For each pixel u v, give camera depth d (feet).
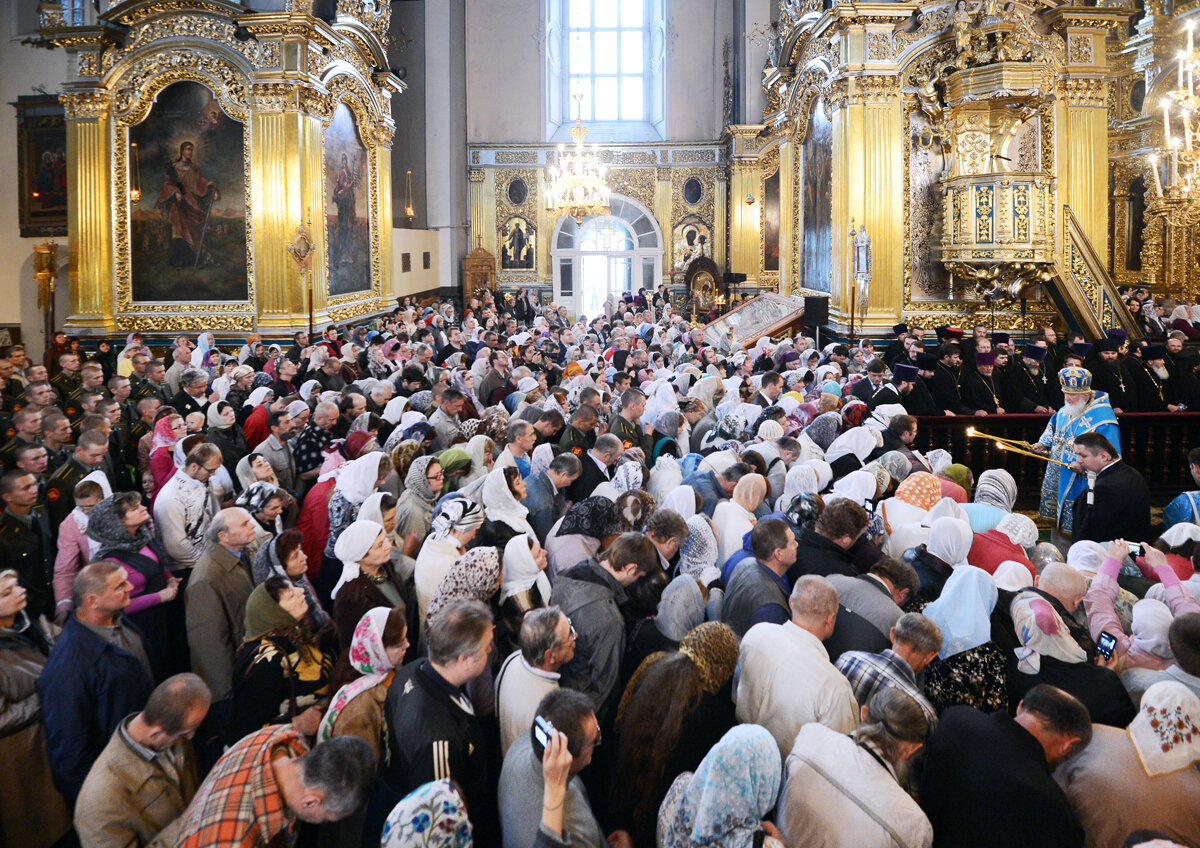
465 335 59.57
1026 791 10.59
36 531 19.26
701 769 10.41
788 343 47.96
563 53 110.42
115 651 14.01
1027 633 13.35
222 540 16.65
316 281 57.93
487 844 12.53
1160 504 35.06
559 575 14.87
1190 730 10.95
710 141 106.52
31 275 66.03
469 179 106.42
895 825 10.36
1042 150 54.24
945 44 52.19
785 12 63.77
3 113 64.95
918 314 53.93
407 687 11.87
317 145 57.77
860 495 19.15
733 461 21.27
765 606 14.35
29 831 13.99
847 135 52.60
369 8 66.90
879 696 11.24
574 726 10.39
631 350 51.83
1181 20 70.08
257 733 11.11
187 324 56.70
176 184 56.24
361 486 19.45
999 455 35.78
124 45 55.52
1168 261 73.56
